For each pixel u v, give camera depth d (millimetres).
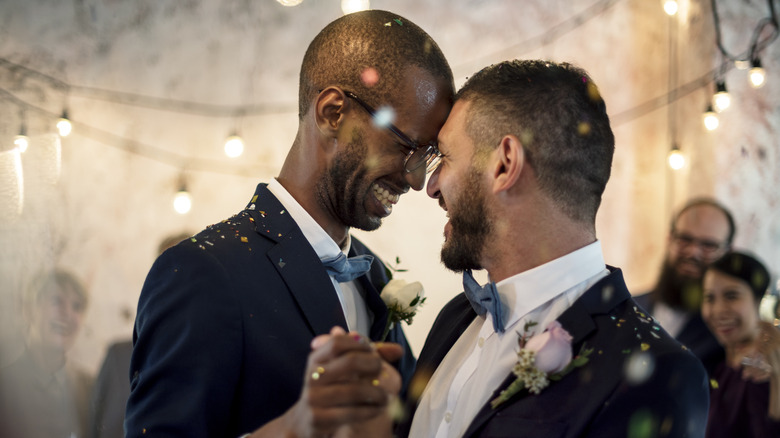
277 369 1613
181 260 1617
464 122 1624
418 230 4844
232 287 1605
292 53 4934
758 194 4293
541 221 1569
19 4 4887
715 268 2932
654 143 4664
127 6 4926
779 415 2631
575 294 1566
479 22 4891
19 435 4520
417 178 1732
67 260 4734
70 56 4895
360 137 1711
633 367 1395
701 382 1419
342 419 1103
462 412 1584
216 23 4945
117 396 3641
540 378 1426
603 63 4789
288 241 1734
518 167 1533
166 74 4918
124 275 4773
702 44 4457
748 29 4367
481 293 1601
